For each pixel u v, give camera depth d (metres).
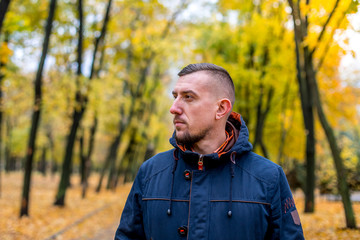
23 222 8.75
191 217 1.33
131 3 13.20
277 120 13.92
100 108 13.77
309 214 8.68
